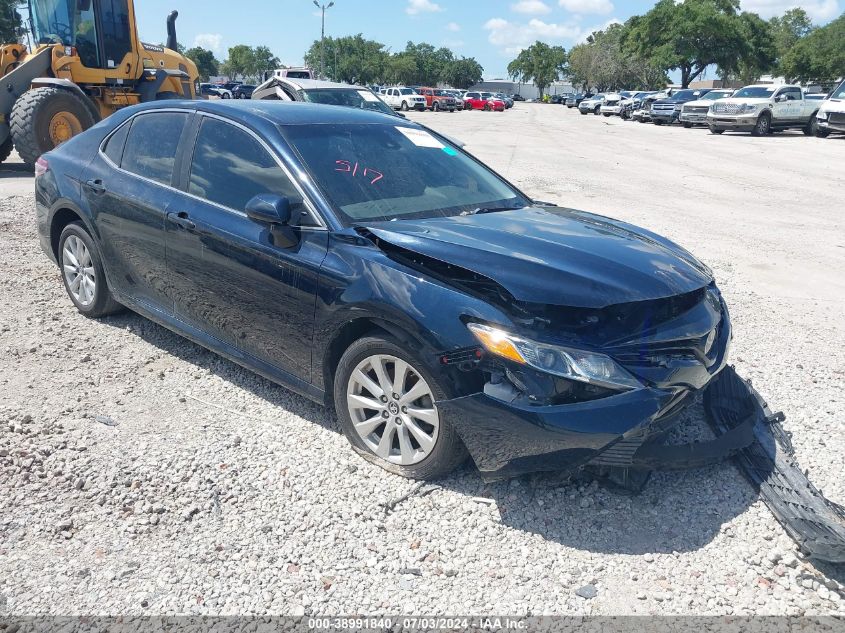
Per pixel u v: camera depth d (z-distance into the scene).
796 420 4.30
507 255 3.31
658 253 3.71
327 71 98.88
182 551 3.01
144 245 4.60
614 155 19.84
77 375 4.55
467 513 3.29
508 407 3.06
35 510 3.24
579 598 2.80
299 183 3.87
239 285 4.02
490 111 60.28
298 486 3.47
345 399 3.68
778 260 8.24
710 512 3.35
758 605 2.78
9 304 5.70
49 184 5.40
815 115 29.56
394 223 3.75
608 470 3.48
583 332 3.12
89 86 13.66
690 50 65.38
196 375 4.64
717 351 3.58
